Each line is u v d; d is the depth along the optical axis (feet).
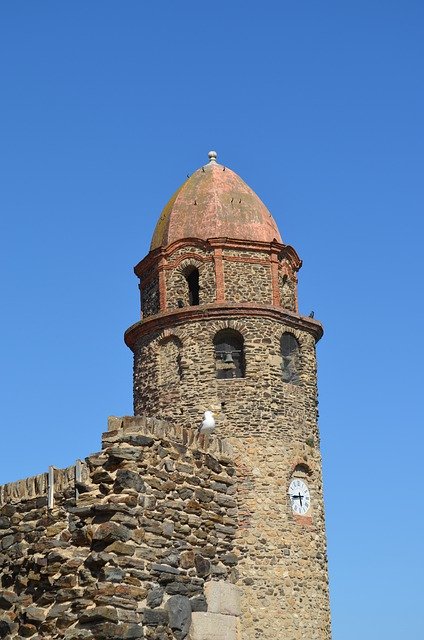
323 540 101.40
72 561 75.46
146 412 104.83
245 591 94.07
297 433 102.47
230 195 112.16
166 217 112.88
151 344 106.11
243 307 103.60
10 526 81.92
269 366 102.83
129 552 75.00
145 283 112.37
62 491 79.41
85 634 72.23
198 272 107.14
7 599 79.30
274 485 98.89
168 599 77.77
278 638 93.81
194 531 82.17
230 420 100.22
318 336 110.32
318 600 98.12
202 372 102.27
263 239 109.19
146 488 78.02
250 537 96.02
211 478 85.87
